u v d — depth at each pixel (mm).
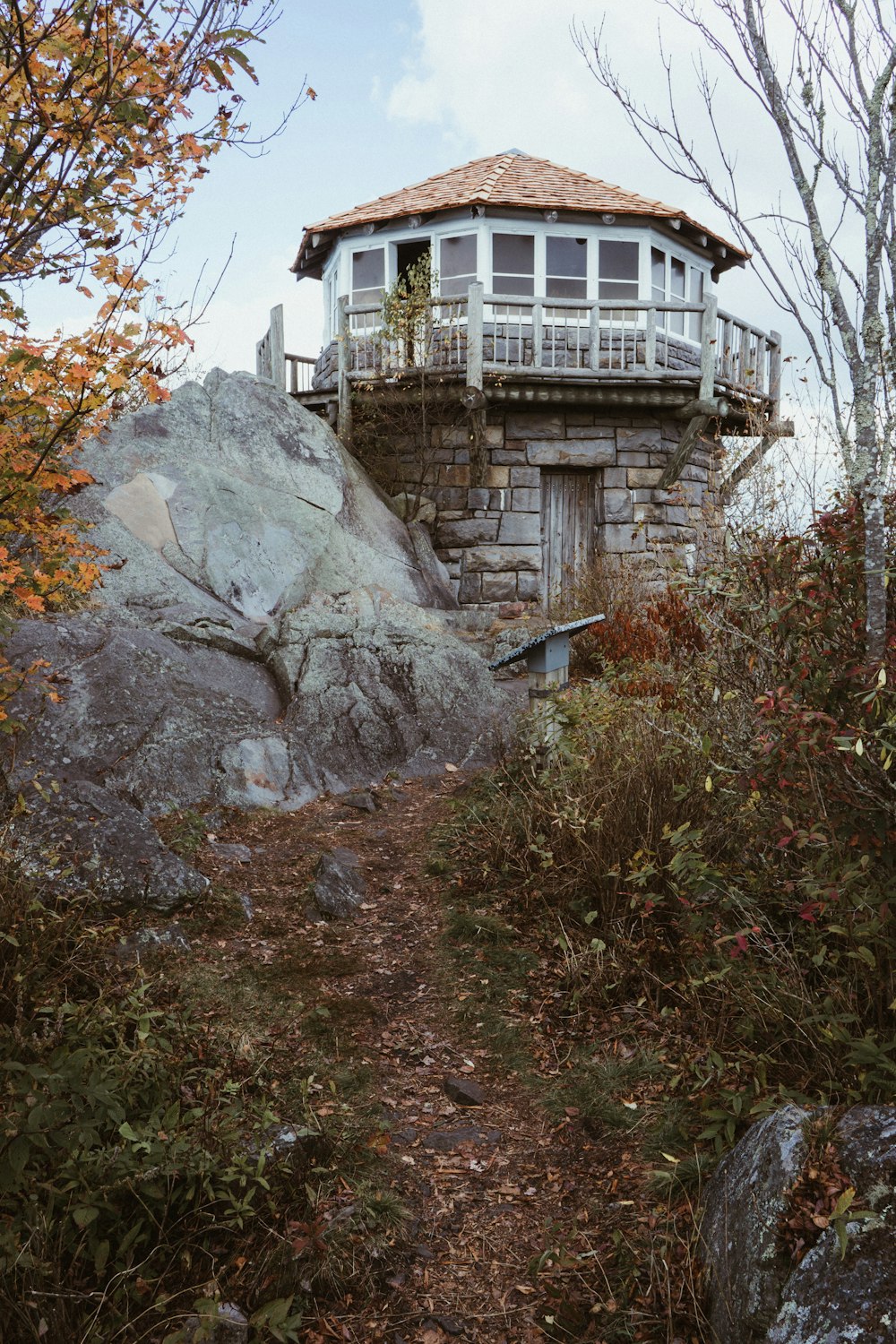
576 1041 4008
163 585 8820
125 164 2732
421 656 8461
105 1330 2391
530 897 5078
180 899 4727
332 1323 2641
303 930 4898
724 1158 2922
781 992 3426
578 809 5113
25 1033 3156
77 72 2609
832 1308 2150
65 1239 2547
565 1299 2721
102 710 6102
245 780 6383
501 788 6199
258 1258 2715
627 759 5293
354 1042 4004
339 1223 2904
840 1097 3029
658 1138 3322
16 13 2373
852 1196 2240
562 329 14133
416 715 7969
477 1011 4262
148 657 6820
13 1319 2326
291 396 13688
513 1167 3344
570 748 5922
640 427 13656
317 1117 3436
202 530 9898
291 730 7352
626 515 13633
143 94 2670
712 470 14820
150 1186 2641
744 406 14086
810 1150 2488
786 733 3002
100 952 4043
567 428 13484
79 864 4562
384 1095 3705
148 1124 2854
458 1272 2887
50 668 6223
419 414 13367
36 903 3799
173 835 5504
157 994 3936
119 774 5801
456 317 14023
